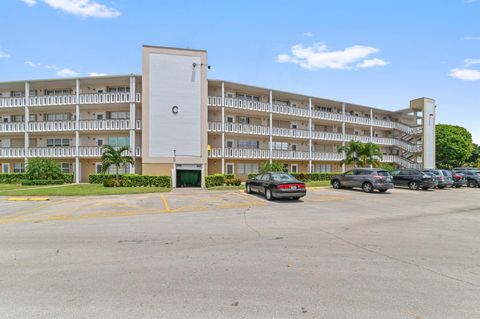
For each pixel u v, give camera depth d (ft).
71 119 102.78
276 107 112.47
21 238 24.27
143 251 20.43
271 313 11.69
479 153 211.82
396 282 15.11
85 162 103.09
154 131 90.99
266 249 21.01
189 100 93.61
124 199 53.42
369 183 66.49
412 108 143.13
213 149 100.83
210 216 35.19
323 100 125.70
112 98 95.50
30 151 99.55
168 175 85.81
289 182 49.14
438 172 79.41
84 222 31.48
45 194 58.49
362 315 11.60
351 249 21.13
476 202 50.52
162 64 92.27
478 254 20.15
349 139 130.11
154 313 11.64
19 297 13.15
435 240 23.97
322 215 36.09
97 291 13.80
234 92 110.32
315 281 15.15
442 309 12.17
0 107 99.60
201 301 12.75
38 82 98.78
